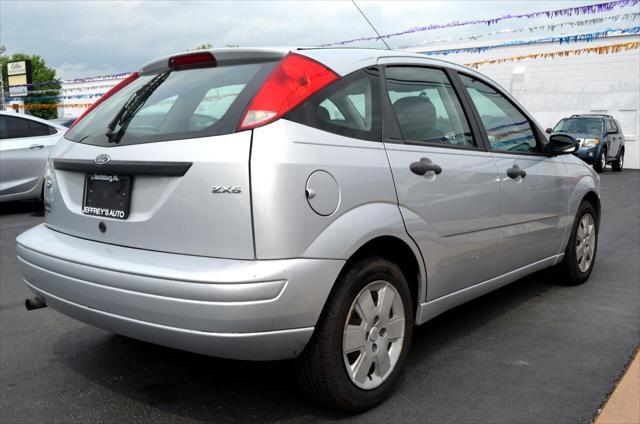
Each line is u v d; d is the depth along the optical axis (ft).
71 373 10.69
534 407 9.25
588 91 76.18
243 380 10.35
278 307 7.64
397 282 9.41
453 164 10.60
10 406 9.45
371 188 8.84
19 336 12.64
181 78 9.73
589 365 10.85
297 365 8.60
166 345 8.17
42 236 9.87
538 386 9.99
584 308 14.21
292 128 8.14
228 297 7.45
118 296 8.17
